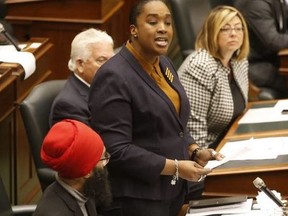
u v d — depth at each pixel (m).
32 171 17.20
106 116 11.21
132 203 11.53
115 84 11.19
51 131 10.09
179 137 11.68
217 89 14.87
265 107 16.02
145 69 11.42
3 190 11.77
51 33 20.34
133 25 11.32
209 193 12.31
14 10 20.36
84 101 13.48
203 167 11.64
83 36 13.70
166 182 11.67
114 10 21.19
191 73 14.79
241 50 15.39
